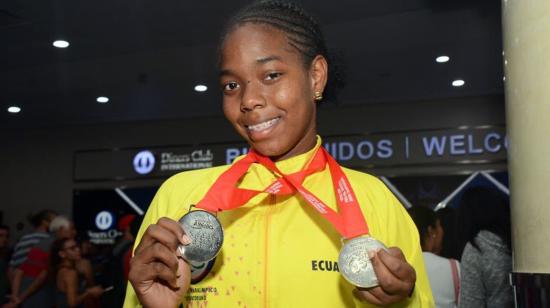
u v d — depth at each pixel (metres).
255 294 0.98
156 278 0.91
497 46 6.02
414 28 5.63
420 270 1.04
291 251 0.99
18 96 7.97
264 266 0.98
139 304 1.04
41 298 5.05
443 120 8.12
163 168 9.30
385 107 8.36
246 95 0.99
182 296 0.93
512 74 0.96
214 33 5.88
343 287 0.97
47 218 6.00
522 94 0.93
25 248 5.29
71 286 4.81
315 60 1.06
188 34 5.93
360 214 0.97
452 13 5.32
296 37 1.03
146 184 9.38
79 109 8.70
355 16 5.49
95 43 6.18
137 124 9.53
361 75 7.01
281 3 1.08
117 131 9.61
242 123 1.03
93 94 7.86
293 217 1.02
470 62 6.55
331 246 0.99
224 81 1.03
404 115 8.27
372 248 0.88
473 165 7.94
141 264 0.88
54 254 4.99
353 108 8.48
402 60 6.47
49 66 6.86
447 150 8.05
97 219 9.47
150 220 1.12
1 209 9.97
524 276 0.90
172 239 0.87
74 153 9.76
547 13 0.90
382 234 1.02
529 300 0.89
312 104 1.07
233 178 1.03
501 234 2.62
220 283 0.99
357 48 6.10
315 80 1.07
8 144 10.09
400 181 8.16
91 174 9.64
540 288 0.87
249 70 1.00
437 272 2.65
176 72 6.90
